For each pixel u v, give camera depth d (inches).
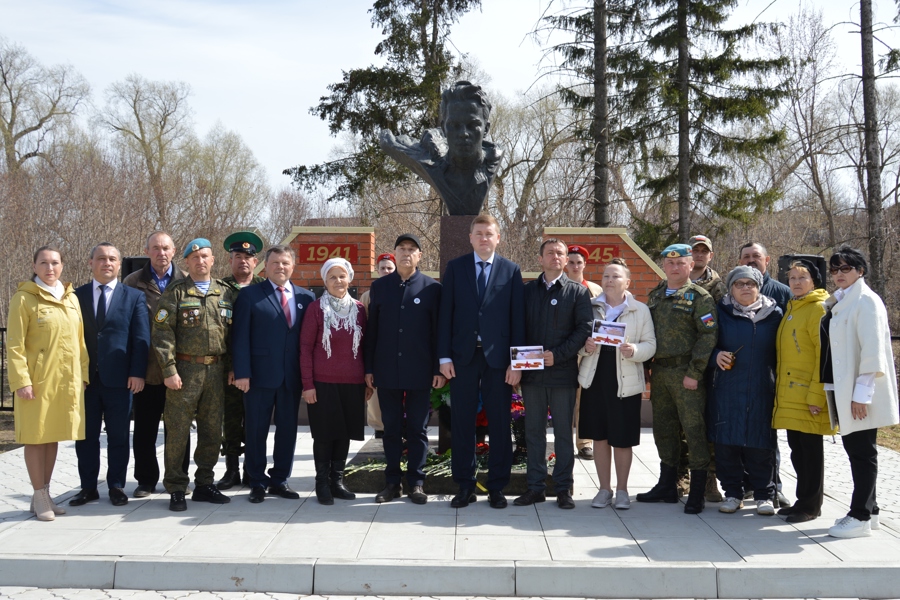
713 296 231.8
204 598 156.8
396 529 187.9
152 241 236.5
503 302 211.8
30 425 194.1
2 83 1062.4
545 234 378.0
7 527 189.5
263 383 214.7
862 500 184.5
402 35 741.9
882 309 183.5
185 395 207.5
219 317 214.4
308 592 160.6
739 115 617.0
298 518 198.2
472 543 176.7
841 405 183.2
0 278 813.9
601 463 214.2
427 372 214.8
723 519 200.7
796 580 159.9
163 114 1176.8
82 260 854.5
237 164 1231.5
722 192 648.4
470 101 287.0
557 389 211.6
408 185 816.9
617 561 164.2
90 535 182.4
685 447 229.5
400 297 215.6
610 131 635.5
